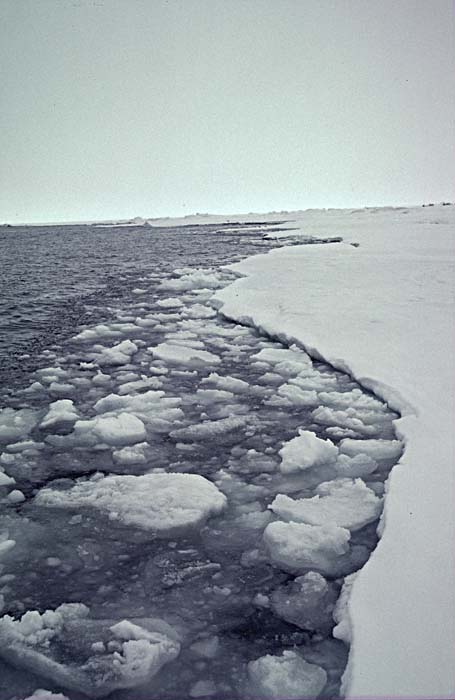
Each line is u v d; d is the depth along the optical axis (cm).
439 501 284
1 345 676
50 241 2608
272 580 251
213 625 224
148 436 409
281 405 466
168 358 611
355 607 215
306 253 1481
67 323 804
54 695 190
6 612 232
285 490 328
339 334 626
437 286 883
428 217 3344
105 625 223
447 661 188
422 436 363
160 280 1211
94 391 516
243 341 684
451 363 505
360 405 445
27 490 332
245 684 197
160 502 308
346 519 288
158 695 193
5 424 437
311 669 200
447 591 221
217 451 384
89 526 292
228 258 1614
